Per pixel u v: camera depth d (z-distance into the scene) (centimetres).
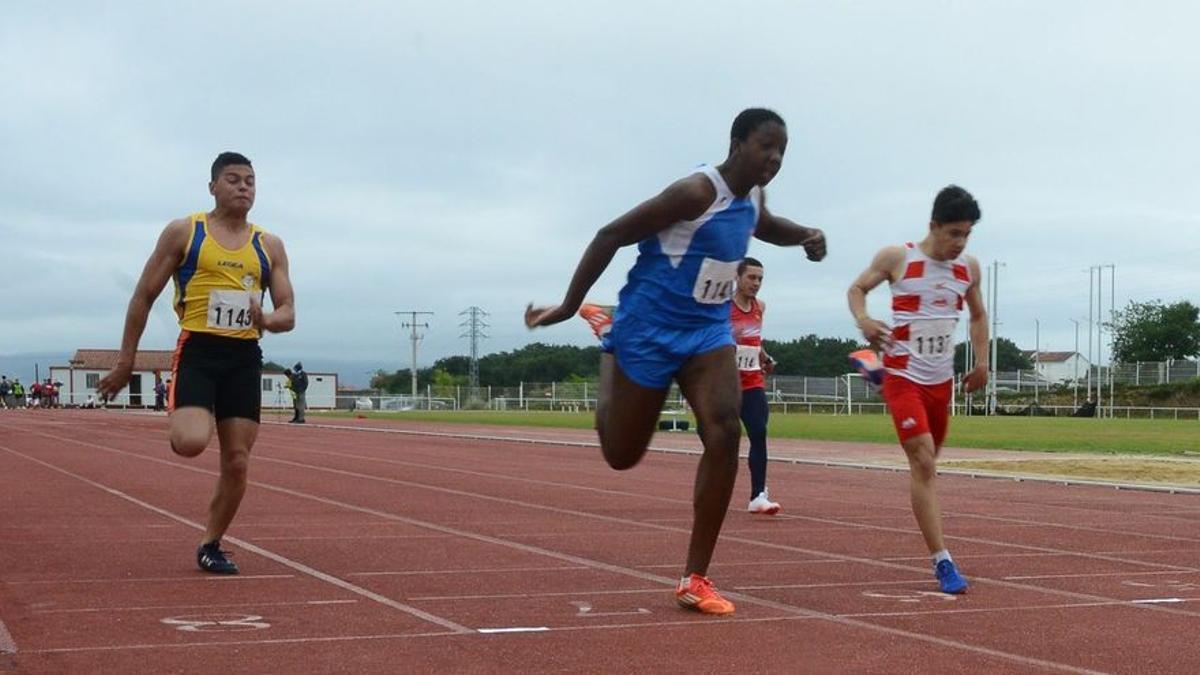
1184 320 9831
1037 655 517
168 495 1215
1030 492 1355
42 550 813
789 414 6106
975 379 744
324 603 623
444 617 588
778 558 809
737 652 515
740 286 1081
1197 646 537
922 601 646
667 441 2655
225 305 691
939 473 1611
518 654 508
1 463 1719
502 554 812
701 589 605
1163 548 875
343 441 2570
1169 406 6562
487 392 8125
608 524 1000
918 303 702
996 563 793
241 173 698
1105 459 1919
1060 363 13125
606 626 569
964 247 698
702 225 585
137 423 3653
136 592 651
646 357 603
